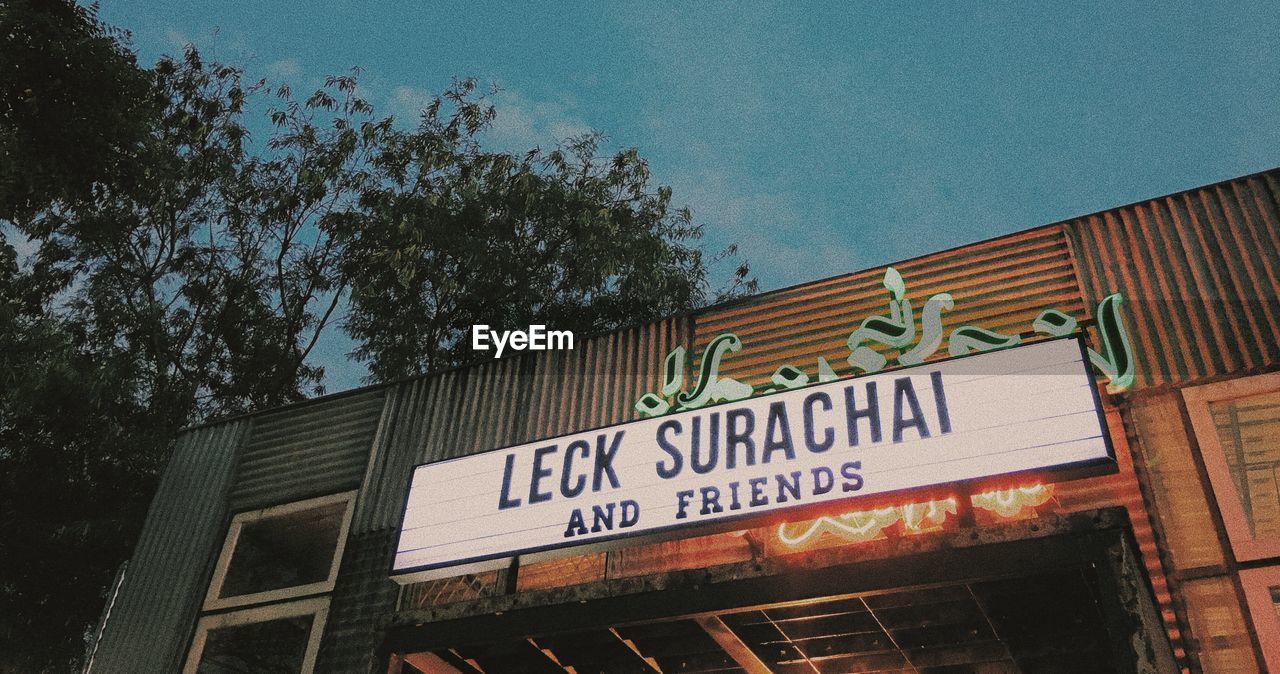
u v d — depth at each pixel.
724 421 6.59
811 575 5.43
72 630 14.55
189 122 16.70
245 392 18.08
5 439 14.81
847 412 6.24
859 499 5.90
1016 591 6.09
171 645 9.15
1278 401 6.65
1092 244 7.77
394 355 17.59
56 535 14.11
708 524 6.25
